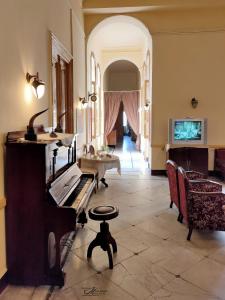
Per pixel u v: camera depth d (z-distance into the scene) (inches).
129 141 644.1
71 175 130.1
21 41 112.0
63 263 111.7
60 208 97.9
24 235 99.7
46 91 145.8
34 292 97.7
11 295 96.0
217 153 275.3
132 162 373.4
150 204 194.5
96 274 108.7
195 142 273.1
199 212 136.3
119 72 609.6
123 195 216.8
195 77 277.1
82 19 260.1
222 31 270.1
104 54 443.8
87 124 286.2
